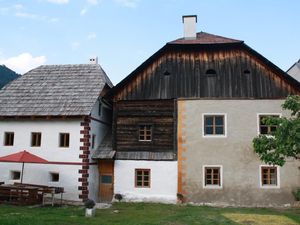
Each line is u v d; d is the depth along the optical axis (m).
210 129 21.97
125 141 22.73
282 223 14.87
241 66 22.28
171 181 21.58
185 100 22.20
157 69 22.94
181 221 14.77
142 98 22.62
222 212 17.84
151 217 15.92
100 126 24.59
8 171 22.66
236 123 21.59
